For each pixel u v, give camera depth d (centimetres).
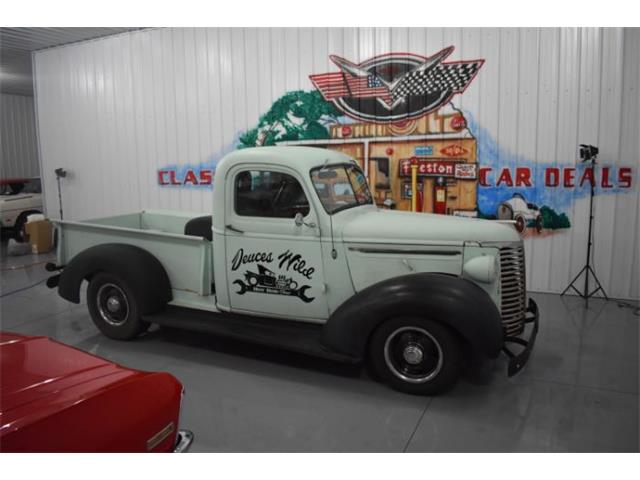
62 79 886
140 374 221
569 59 552
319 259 373
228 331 391
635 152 539
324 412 325
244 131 730
